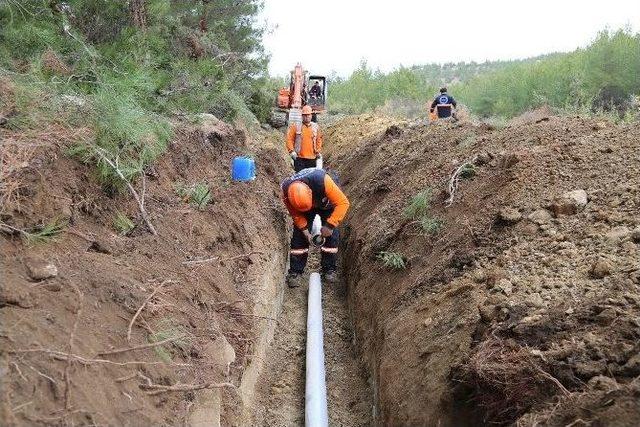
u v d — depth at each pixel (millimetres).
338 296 7113
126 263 3492
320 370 4898
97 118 4207
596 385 2592
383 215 6727
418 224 5602
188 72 8148
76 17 6566
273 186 8453
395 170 7984
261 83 14930
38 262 2773
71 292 2766
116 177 4117
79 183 3746
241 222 5824
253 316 4469
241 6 14320
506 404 2846
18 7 5301
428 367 3615
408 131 9867
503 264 4047
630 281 3201
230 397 3551
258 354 4723
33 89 4016
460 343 3492
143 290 3322
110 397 2438
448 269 4527
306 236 6957
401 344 4188
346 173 11039
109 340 2715
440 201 5746
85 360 2391
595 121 6258
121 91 5027
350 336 6121
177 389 2812
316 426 4230
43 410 2096
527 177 5027
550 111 12570
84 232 3484
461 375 3156
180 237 4484
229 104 9656
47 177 3398
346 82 33188
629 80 16578
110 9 6688
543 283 3588
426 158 7445
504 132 6852
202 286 4137
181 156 5789
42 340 2350
